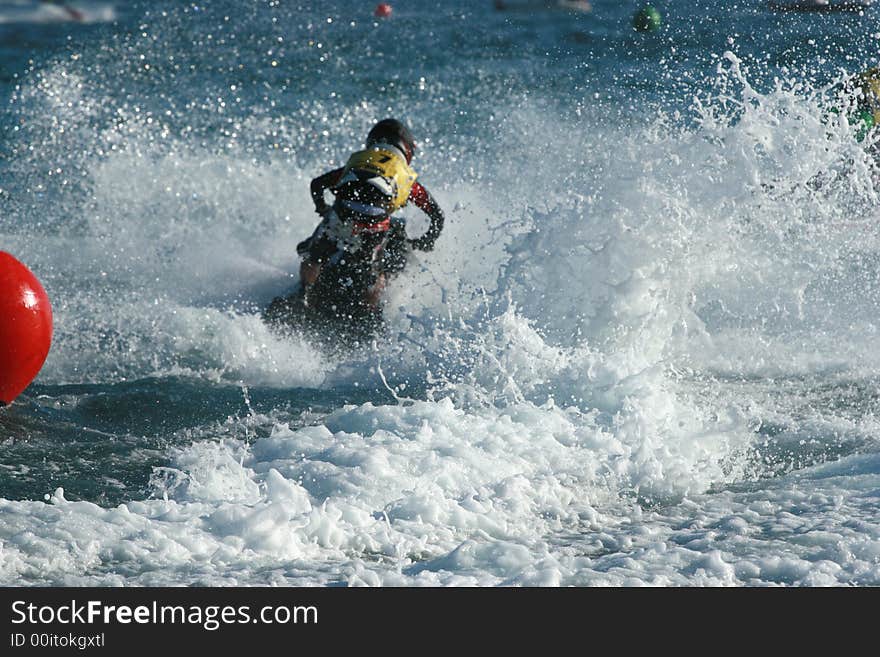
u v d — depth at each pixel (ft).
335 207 85.92
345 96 182.91
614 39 220.64
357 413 58.44
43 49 217.36
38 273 96.53
